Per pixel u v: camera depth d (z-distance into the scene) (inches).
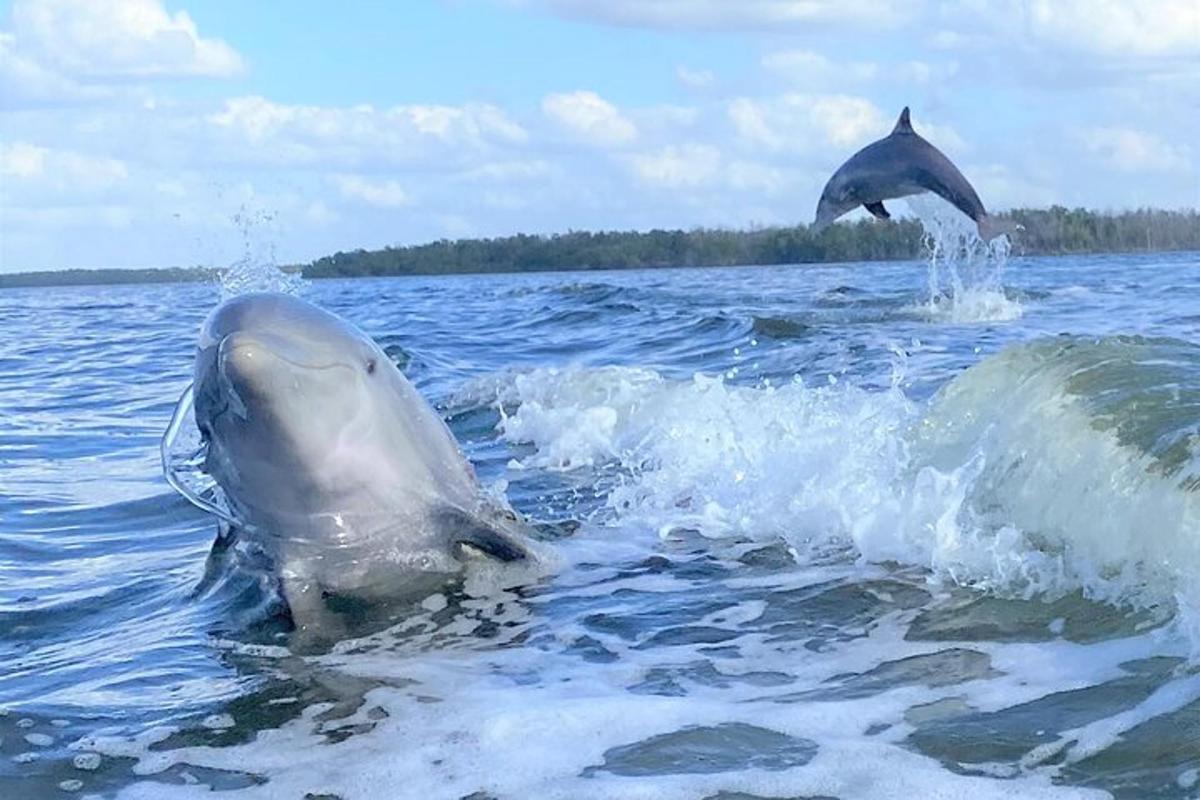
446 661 206.8
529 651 208.7
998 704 165.9
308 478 221.6
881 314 791.7
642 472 334.0
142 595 258.8
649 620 220.4
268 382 203.8
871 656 191.0
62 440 470.3
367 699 190.5
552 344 721.6
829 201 695.7
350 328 238.1
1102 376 243.4
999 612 203.5
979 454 250.8
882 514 249.3
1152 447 204.4
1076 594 204.2
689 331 727.7
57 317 1450.5
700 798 146.1
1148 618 187.2
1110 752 147.6
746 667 192.2
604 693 185.2
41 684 206.5
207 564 260.4
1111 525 203.5
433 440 251.6
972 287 930.7
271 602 245.8
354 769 163.6
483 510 260.4
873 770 149.7
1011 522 231.5
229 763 169.2
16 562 291.6
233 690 198.8
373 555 241.8
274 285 524.4
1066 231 1926.7
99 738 180.1
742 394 386.3
